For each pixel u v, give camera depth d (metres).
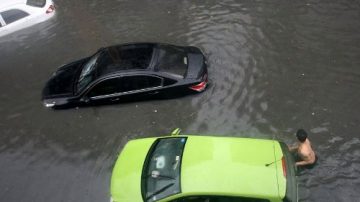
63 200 9.88
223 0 16.00
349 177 8.99
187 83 11.13
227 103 11.26
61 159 10.88
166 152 8.56
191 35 14.26
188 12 15.61
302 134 8.53
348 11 14.33
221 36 13.92
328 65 12.03
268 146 8.23
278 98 11.16
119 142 10.93
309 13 14.48
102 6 17.02
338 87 11.24
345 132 9.95
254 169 7.64
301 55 12.56
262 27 14.05
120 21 15.77
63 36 15.45
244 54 12.94
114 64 11.42
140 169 8.44
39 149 11.27
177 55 11.70
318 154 9.52
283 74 11.93
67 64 13.06
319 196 8.76
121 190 8.21
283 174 7.51
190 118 11.06
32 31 15.92
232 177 7.54
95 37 15.09
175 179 7.81
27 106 12.65
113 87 11.35
